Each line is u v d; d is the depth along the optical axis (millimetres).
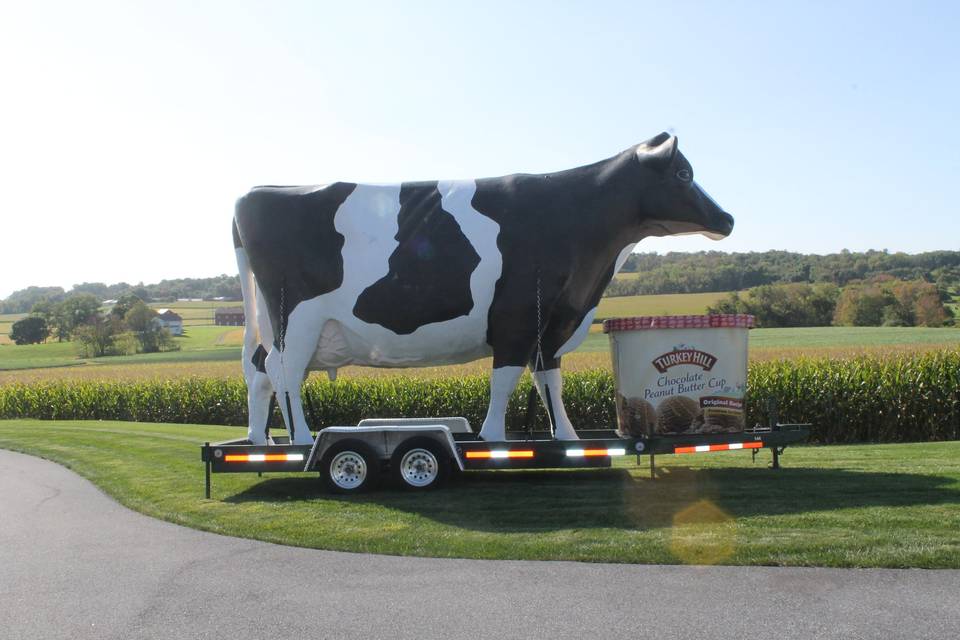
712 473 9922
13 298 163000
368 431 9078
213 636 5039
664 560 6176
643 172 9766
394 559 6559
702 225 9852
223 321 105250
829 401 17531
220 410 25859
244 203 10078
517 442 8945
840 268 85000
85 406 28031
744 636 4746
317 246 9781
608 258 9898
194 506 8914
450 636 4902
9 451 15727
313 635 4996
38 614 5551
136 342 73938
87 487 10977
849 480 9047
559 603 5379
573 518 7527
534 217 9555
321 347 9969
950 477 9094
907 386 17266
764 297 62656
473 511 7984
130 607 5641
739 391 9055
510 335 9516
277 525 7750
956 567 5828
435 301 9531
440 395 21328
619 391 9305
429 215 9664
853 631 4766
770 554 6160
